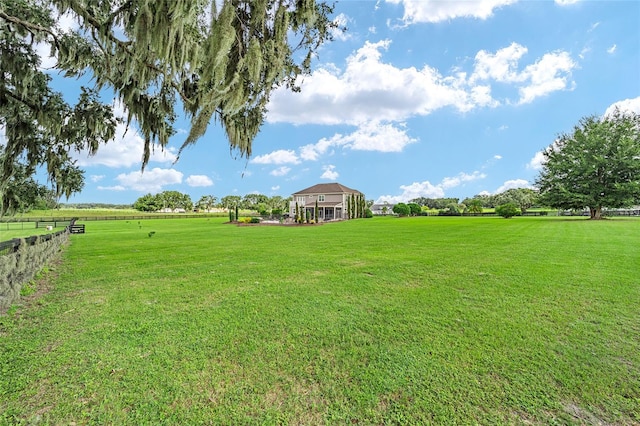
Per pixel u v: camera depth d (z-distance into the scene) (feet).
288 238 44.21
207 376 7.22
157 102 15.57
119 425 5.53
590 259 22.04
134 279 17.90
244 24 12.66
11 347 8.77
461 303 12.68
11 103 15.89
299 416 5.80
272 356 8.21
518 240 34.94
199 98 14.26
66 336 9.60
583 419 5.62
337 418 5.73
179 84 13.16
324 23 14.62
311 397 6.40
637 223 59.93
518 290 14.44
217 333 9.78
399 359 7.97
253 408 6.05
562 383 6.78
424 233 47.78
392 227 65.77
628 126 78.74
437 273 18.52
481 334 9.51
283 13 12.73
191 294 14.55
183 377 7.16
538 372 7.23
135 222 119.55
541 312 11.41
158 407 6.06
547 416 5.70
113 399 6.30
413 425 5.51
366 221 101.19
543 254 24.68
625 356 7.99
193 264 22.98
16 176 19.94
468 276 17.56
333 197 134.00
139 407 6.05
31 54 14.93
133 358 8.12
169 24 10.12
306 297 13.85
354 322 10.67
